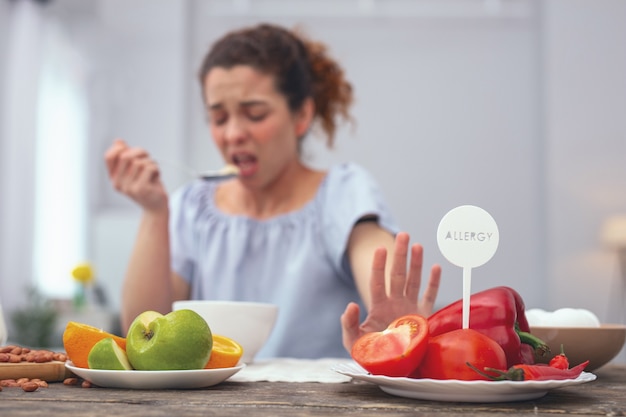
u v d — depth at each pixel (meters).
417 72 5.19
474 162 5.11
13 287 4.41
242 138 1.49
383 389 0.73
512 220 5.04
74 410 0.61
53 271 4.90
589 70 4.98
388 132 5.16
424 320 0.72
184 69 5.26
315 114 1.70
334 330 1.53
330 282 1.53
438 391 0.66
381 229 1.46
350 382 0.83
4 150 4.55
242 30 1.59
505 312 0.76
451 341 0.69
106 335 0.79
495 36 5.18
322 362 1.11
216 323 1.04
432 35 5.20
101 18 5.24
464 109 5.15
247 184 1.57
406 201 5.11
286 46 1.54
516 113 5.12
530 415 0.61
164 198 1.46
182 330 0.75
